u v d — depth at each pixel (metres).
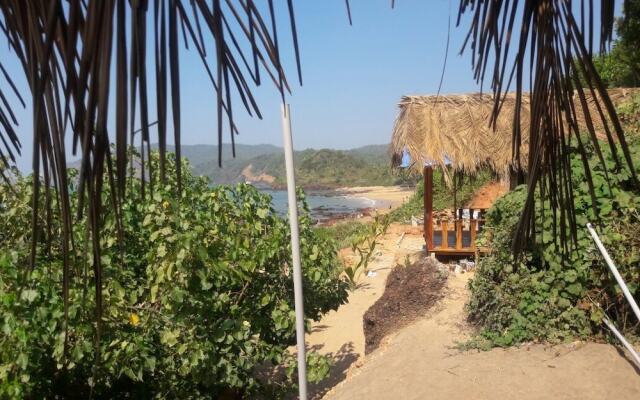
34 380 4.36
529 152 1.00
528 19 0.89
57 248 4.27
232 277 5.40
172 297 4.80
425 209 10.78
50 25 0.58
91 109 0.57
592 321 5.29
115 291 4.71
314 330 8.88
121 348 4.62
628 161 0.87
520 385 4.67
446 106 9.73
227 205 6.04
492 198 16.17
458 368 5.18
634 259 5.00
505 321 5.68
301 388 3.05
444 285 7.52
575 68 0.87
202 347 5.04
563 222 1.04
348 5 0.80
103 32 0.56
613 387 4.41
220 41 0.63
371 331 7.66
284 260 6.08
